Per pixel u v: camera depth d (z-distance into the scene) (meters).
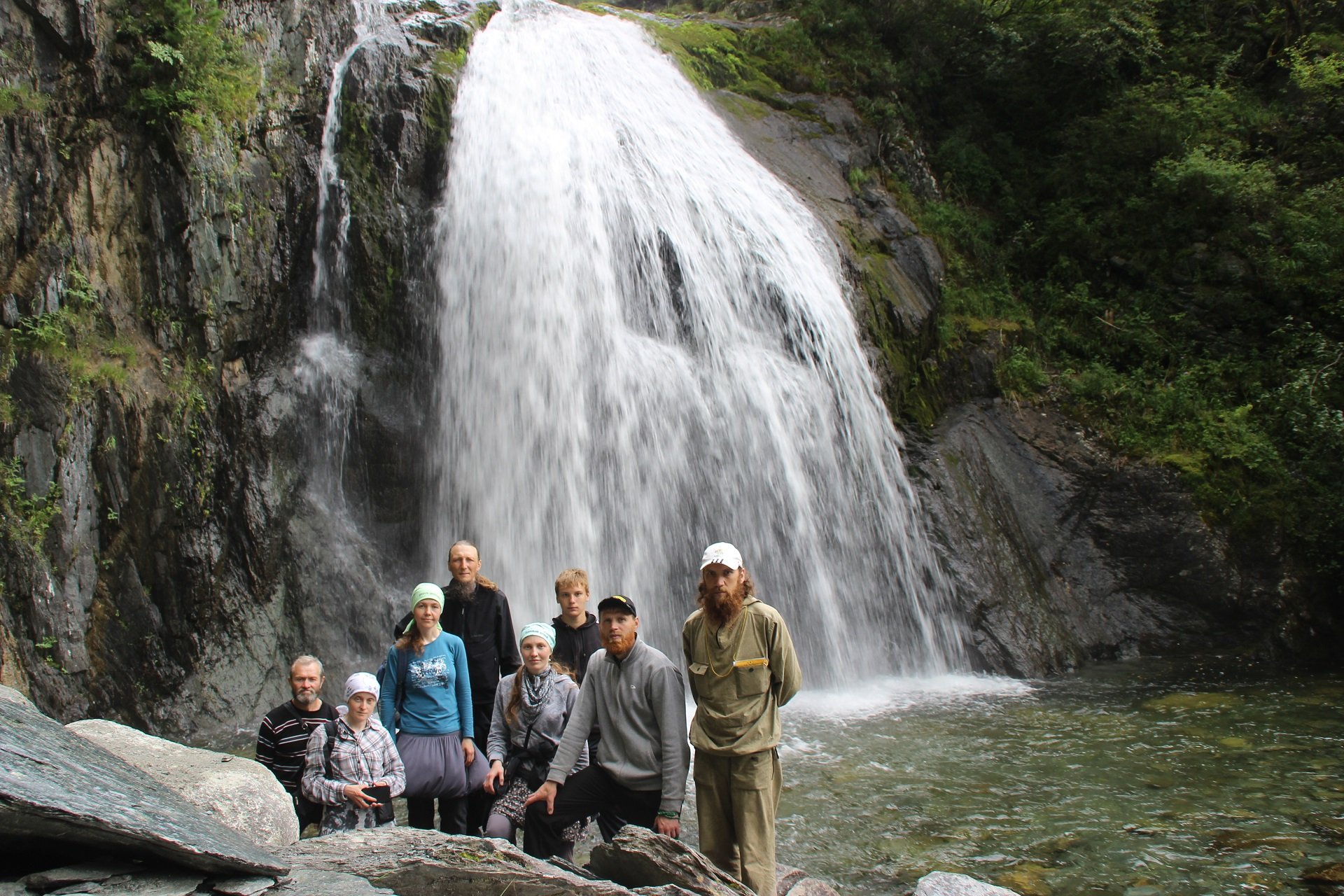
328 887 4.09
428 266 13.56
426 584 6.01
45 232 11.15
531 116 15.12
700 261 14.81
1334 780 8.88
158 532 11.03
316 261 13.19
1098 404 16.52
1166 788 8.73
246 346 12.42
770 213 15.92
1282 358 17.19
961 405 16.44
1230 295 17.92
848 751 9.86
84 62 11.70
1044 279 19.11
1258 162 18.72
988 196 20.33
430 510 12.92
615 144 15.44
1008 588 14.20
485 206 14.03
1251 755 9.63
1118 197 19.53
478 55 15.34
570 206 14.44
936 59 21.19
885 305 16.27
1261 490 15.25
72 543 10.43
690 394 13.90
